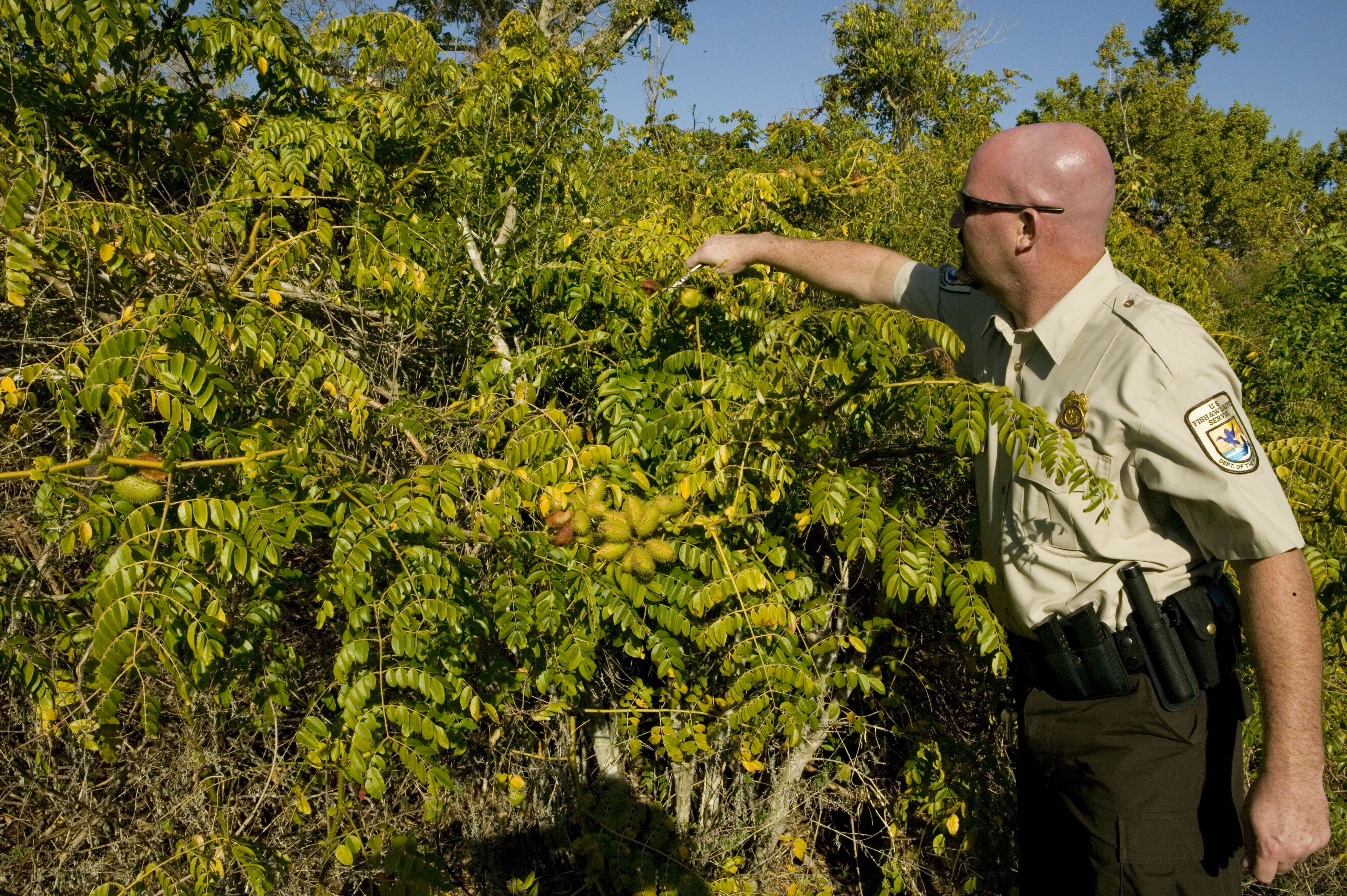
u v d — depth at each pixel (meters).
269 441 2.22
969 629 2.07
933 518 3.54
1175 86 20.67
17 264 1.93
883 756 3.66
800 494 2.66
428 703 2.08
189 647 1.99
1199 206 20.86
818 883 3.56
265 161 2.52
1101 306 2.16
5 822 2.74
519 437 2.26
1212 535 2.00
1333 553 2.61
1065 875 2.36
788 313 2.41
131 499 1.80
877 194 4.23
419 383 3.37
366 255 2.51
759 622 2.19
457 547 2.54
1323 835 1.92
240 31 2.59
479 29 8.49
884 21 7.88
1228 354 4.26
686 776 3.46
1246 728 3.11
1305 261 7.34
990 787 3.31
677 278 2.75
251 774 2.85
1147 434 2.02
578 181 3.46
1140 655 2.15
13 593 2.50
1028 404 2.29
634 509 2.08
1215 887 2.19
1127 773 2.18
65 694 2.57
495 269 3.19
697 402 2.53
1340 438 3.51
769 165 5.68
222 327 2.07
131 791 2.83
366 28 3.02
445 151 3.39
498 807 3.31
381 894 2.47
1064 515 2.18
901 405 2.48
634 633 2.18
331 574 2.04
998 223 2.16
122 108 2.74
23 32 2.23
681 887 3.18
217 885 2.53
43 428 2.90
